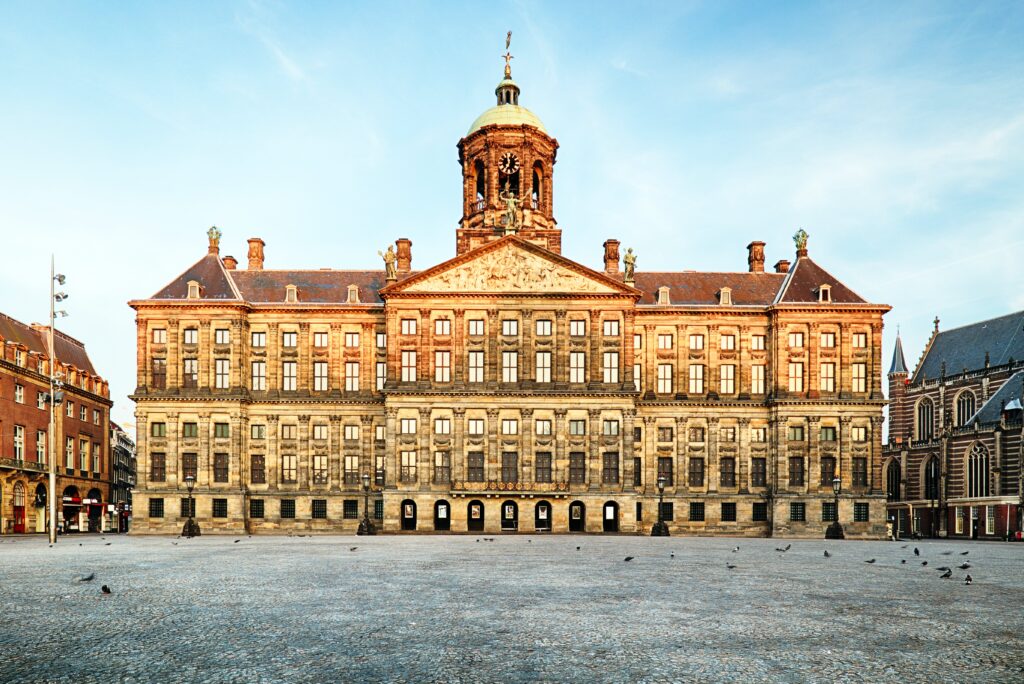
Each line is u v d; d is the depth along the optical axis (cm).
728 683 1166
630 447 7200
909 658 1347
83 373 9419
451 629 1572
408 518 7438
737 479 7706
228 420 7531
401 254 8438
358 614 1759
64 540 5775
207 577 2592
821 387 7706
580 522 7469
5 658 1315
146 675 1202
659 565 3209
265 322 7788
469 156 8262
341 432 7700
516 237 7388
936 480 9531
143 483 7419
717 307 7844
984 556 4350
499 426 7225
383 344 7812
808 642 1471
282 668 1240
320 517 7619
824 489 7556
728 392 7862
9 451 7631
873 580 2669
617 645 1422
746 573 2878
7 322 8244
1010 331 9494
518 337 7381
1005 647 1450
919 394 10462
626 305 7381
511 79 8444
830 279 8038
